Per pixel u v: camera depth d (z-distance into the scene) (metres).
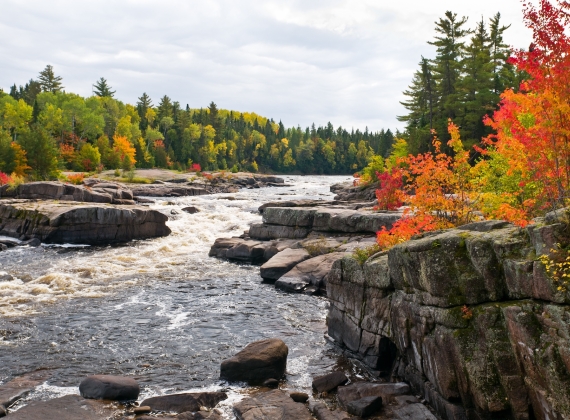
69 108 110.06
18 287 19.95
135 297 19.20
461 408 9.16
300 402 10.52
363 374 12.30
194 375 11.95
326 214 28.78
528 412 8.30
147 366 12.46
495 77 53.88
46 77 145.75
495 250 9.21
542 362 7.74
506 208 14.40
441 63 59.12
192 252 30.17
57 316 16.44
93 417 9.46
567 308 7.48
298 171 197.88
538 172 13.09
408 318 10.91
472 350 9.00
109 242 32.78
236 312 17.48
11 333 14.66
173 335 14.87
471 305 9.34
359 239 26.09
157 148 123.31
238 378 11.56
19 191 42.09
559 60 11.19
